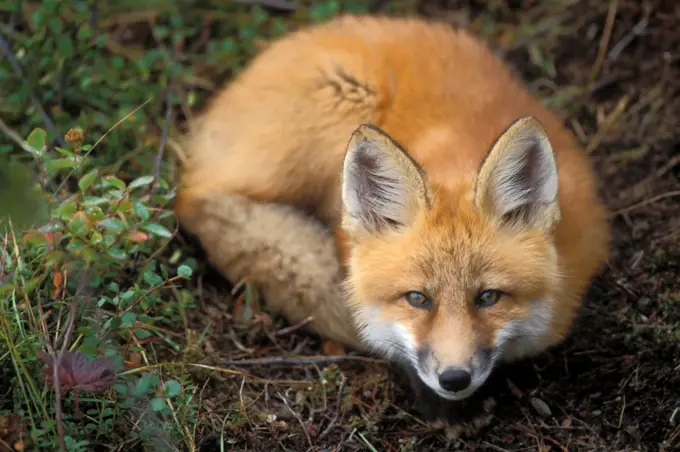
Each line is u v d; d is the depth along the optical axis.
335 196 9.25
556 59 11.91
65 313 7.64
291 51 9.77
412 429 8.09
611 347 8.54
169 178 9.80
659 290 8.94
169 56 11.20
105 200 7.07
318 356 8.87
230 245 9.37
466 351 7.00
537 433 7.96
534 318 7.50
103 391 7.23
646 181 10.41
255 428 7.88
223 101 10.05
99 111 10.60
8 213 7.59
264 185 9.59
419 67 9.31
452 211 7.46
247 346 8.97
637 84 11.44
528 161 7.46
